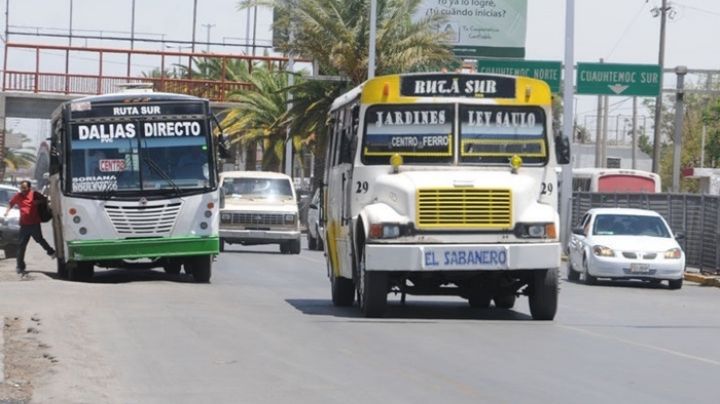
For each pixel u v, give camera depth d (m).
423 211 33.22
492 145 34.97
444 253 33.12
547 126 35.12
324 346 28.19
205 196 48.03
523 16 122.94
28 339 28.86
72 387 22.03
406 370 24.61
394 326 32.69
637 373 24.92
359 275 35.22
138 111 48.03
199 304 38.50
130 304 37.44
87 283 46.41
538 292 34.31
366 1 97.69
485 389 22.39
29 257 67.00
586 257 57.84
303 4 97.31
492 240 33.38
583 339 30.77
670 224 72.44
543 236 33.59
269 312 36.56
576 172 114.06
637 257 56.44
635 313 40.66
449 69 106.81
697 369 25.81
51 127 54.28
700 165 171.25
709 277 63.38
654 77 101.38
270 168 131.88
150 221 47.50
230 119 126.25
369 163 34.69
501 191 33.38
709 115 159.00
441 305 40.94
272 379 23.25
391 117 34.84
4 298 37.88
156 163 47.81
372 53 89.00
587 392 22.28
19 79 121.12
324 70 104.31
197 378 23.30
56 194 50.34
